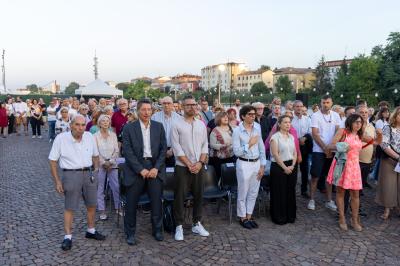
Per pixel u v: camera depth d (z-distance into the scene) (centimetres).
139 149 408
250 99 5778
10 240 420
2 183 693
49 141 1337
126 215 417
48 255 382
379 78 5341
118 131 655
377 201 522
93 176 411
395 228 476
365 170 597
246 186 470
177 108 798
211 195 482
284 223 484
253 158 471
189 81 11856
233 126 618
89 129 652
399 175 504
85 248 400
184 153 427
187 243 418
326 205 565
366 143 562
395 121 502
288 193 485
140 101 413
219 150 554
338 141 473
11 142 1323
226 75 10906
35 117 1474
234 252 395
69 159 393
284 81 7625
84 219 498
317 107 723
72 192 395
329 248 409
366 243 424
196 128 432
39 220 489
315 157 544
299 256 387
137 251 395
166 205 466
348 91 5603
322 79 6275
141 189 417
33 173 786
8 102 1591
